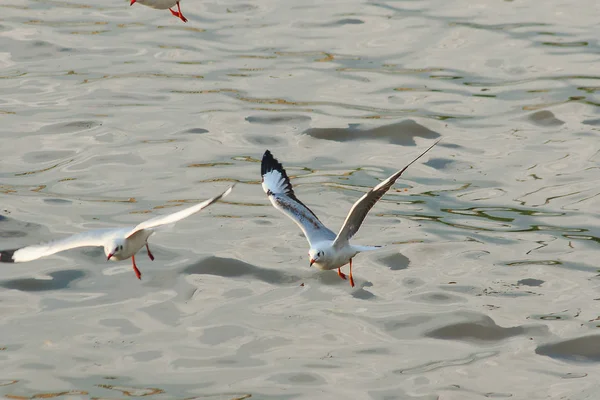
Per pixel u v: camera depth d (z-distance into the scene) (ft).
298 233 60.18
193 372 47.50
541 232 59.72
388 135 72.64
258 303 53.52
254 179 66.33
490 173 67.31
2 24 91.56
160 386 46.34
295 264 56.90
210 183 65.67
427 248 58.23
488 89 79.25
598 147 70.13
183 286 55.06
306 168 68.18
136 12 95.09
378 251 58.03
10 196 63.87
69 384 46.50
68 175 66.74
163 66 83.51
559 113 75.00
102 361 48.39
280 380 46.73
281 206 45.24
